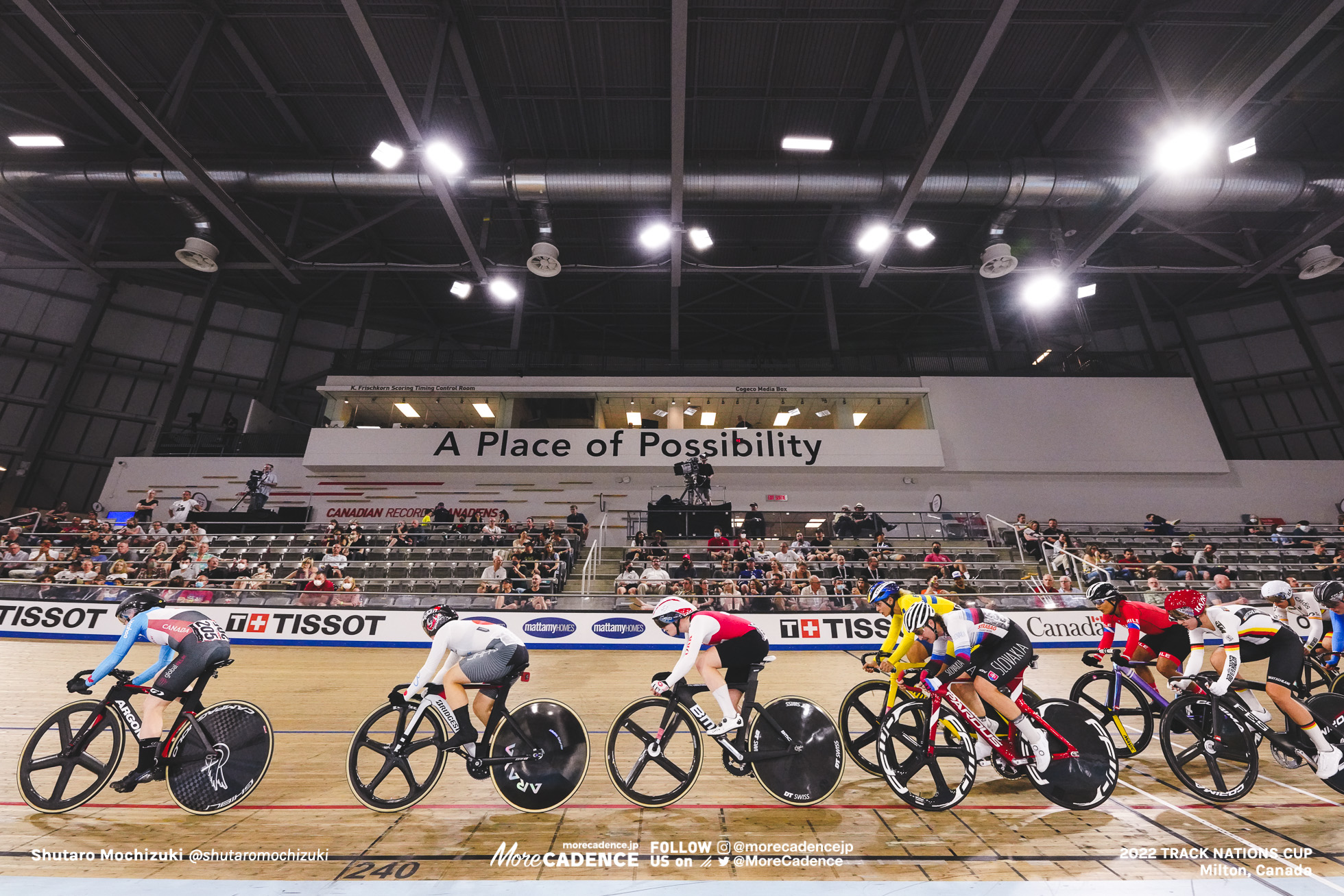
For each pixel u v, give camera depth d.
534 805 3.09
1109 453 15.84
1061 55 12.20
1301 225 16.06
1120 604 3.96
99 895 2.27
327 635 8.83
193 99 13.22
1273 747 3.75
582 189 12.91
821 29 11.65
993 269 13.56
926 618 3.17
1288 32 9.21
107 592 8.92
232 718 3.24
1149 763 3.90
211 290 18.08
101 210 15.63
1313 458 18.72
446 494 15.72
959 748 3.13
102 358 18.39
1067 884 2.38
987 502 15.75
